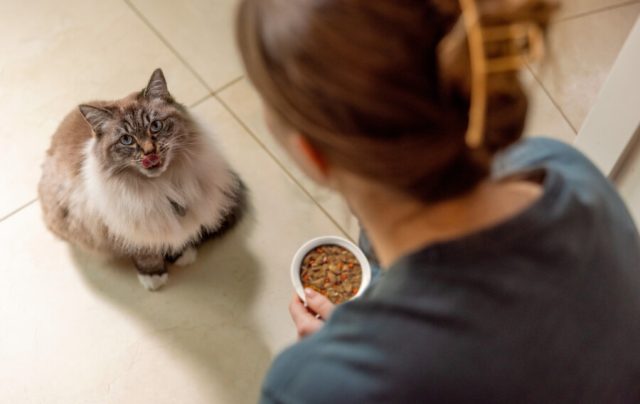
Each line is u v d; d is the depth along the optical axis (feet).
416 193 1.63
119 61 6.31
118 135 4.41
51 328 5.10
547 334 1.65
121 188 4.58
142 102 4.53
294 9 1.44
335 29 1.41
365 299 1.79
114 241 4.94
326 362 1.75
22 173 5.74
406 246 1.79
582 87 6.02
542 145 2.17
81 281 5.30
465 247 1.61
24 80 6.21
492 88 1.46
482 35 1.39
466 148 1.57
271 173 5.72
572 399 1.75
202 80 6.18
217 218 5.19
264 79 1.56
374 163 1.54
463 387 1.61
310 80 1.46
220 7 6.60
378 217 1.82
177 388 4.85
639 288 1.91
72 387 4.86
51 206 5.03
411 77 1.43
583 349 1.73
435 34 1.43
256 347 5.02
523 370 1.64
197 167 4.84
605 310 1.76
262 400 1.91
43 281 5.29
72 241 5.22
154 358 4.96
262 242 5.46
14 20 6.55
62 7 6.61
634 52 3.75
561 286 1.65
